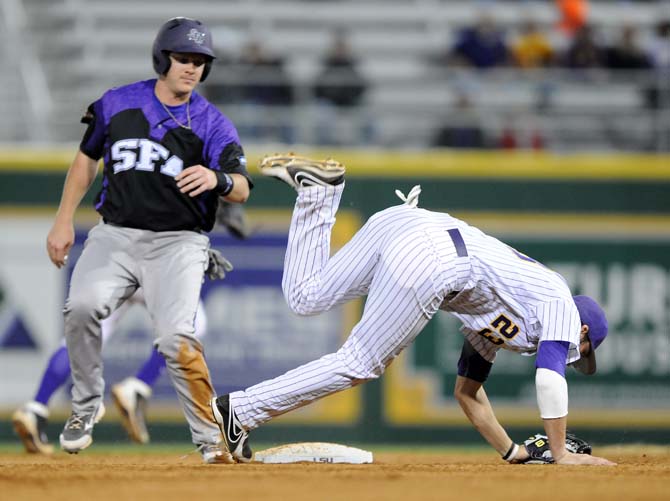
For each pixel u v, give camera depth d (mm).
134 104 19500
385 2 52562
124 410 28141
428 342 38344
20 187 38531
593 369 19781
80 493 13344
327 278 18297
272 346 38562
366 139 43219
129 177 19250
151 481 14727
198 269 19469
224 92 43156
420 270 17406
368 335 17766
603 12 51469
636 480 15227
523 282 18031
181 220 19453
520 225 39125
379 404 38094
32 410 28156
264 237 38656
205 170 18609
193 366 18953
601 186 39250
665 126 44125
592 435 38594
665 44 47531
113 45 50312
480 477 15492
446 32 52094
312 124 42938
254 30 51688
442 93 48281
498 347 20359
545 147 44000
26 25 50000
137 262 19359
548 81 45531
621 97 47750
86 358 19656
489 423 20734
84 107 45188
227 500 12602
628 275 39188
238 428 18344
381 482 14648
